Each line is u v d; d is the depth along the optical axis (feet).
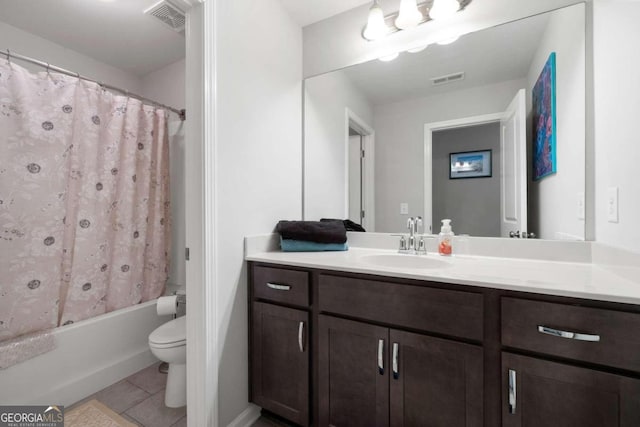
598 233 3.60
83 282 5.76
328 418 3.88
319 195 5.98
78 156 5.78
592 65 3.72
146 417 4.75
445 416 3.11
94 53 7.71
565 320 2.57
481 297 2.93
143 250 6.83
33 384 4.76
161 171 7.25
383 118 5.50
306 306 4.03
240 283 4.47
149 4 5.94
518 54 4.49
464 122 4.90
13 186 4.91
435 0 4.65
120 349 5.98
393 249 5.38
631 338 2.35
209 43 3.89
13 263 4.87
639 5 2.64
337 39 5.80
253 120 4.75
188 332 3.96
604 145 3.42
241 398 4.45
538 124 4.41
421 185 5.24
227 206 4.22
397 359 3.37
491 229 4.70
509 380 2.79
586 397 2.49
